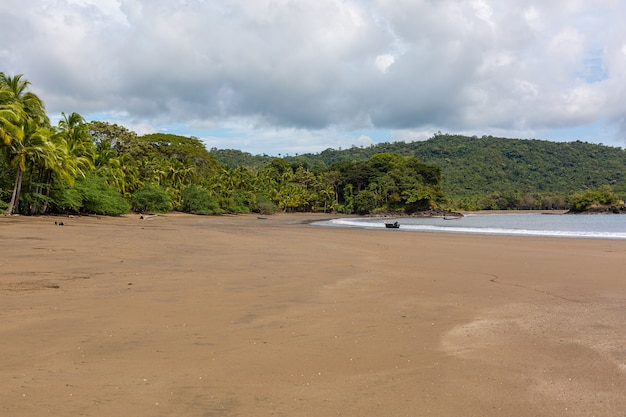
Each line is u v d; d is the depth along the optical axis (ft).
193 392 15.96
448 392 16.30
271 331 24.30
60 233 87.81
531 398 15.84
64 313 26.84
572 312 29.78
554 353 20.92
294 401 15.37
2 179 146.20
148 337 22.61
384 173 492.95
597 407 15.14
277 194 408.46
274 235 106.42
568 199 580.30
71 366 18.24
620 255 65.46
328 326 25.59
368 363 19.40
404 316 28.30
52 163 140.67
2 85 136.56
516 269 50.72
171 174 303.89
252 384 16.83
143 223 159.84
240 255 60.64
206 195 292.61
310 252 67.00
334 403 15.24
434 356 20.44
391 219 342.23
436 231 142.31
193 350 20.75
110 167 214.28
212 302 31.30
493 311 29.94
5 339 21.54
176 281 39.14
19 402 14.71
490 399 15.72
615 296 35.42
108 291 33.88
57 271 42.45
